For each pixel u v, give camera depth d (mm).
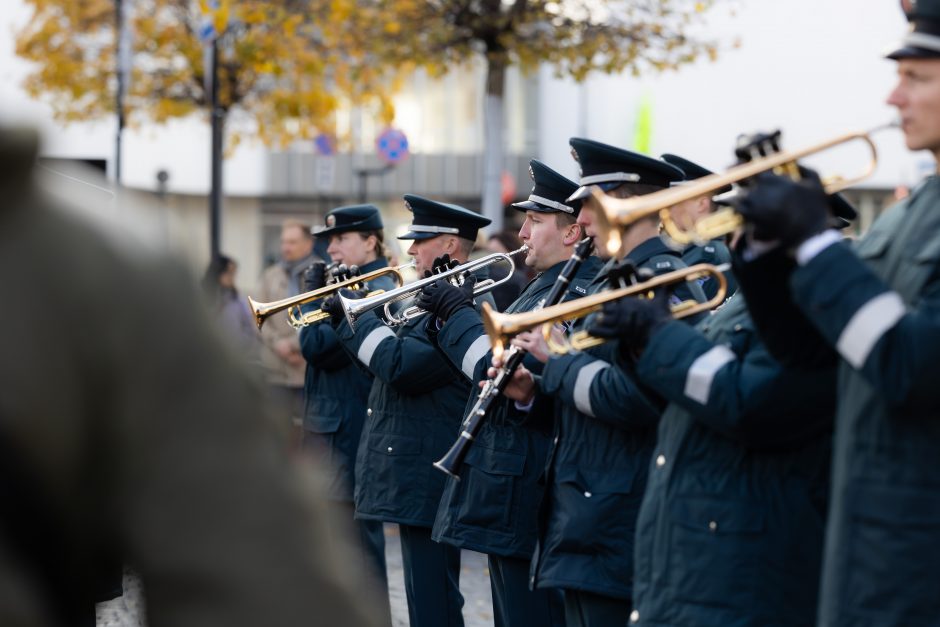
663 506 5734
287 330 17594
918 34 4895
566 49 22703
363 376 12188
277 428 2590
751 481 5594
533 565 7574
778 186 4695
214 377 2514
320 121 34812
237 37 29047
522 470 8812
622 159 7648
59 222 2479
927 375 4469
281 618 2480
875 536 4668
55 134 2543
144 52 33844
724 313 5855
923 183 4973
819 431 5504
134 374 2465
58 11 34969
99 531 2496
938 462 4605
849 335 4582
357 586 2629
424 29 23125
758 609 5504
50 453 2428
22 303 2426
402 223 57438
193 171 55500
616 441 7262
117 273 2479
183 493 2467
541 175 9133
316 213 57938
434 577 10523
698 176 11078
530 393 8172
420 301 9492
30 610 2438
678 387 5516
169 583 2469
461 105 57719
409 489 10469
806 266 4668
